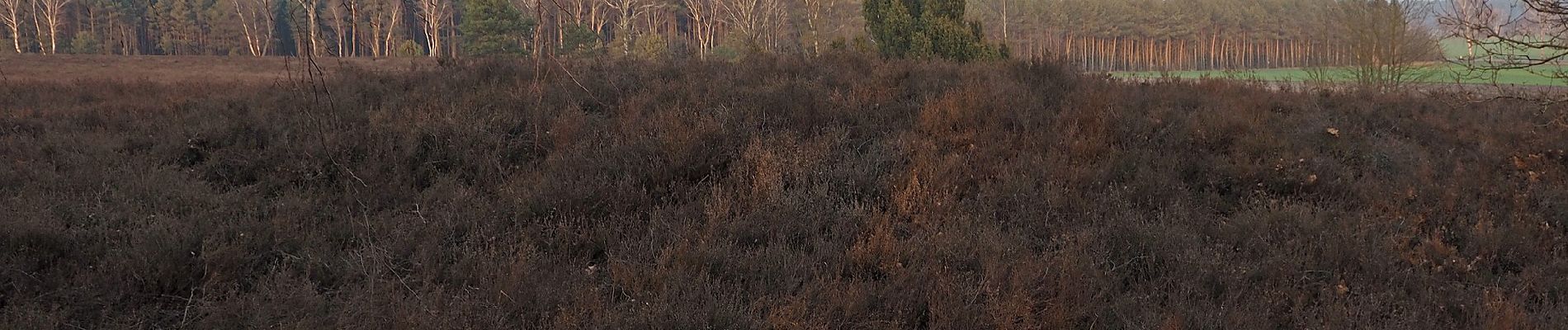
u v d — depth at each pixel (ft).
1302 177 17.02
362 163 17.58
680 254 12.00
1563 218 15.12
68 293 10.56
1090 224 14.30
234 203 15.01
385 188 16.42
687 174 16.35
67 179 16.06
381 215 14.58
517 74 26.66
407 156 17.90
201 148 19.20
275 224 13.38
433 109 21.40
